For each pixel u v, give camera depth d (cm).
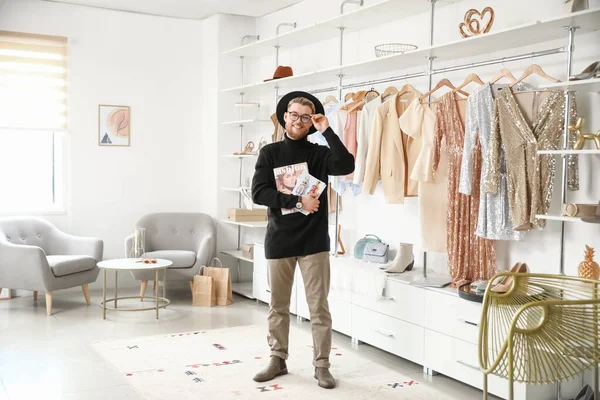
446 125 418
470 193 391
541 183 358
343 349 460
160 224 662
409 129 439
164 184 706
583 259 363
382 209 516
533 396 341
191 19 710
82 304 600
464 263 412
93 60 666
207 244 628
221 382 382
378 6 452
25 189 654
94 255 605
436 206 437
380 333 442
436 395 367
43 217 650
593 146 355
